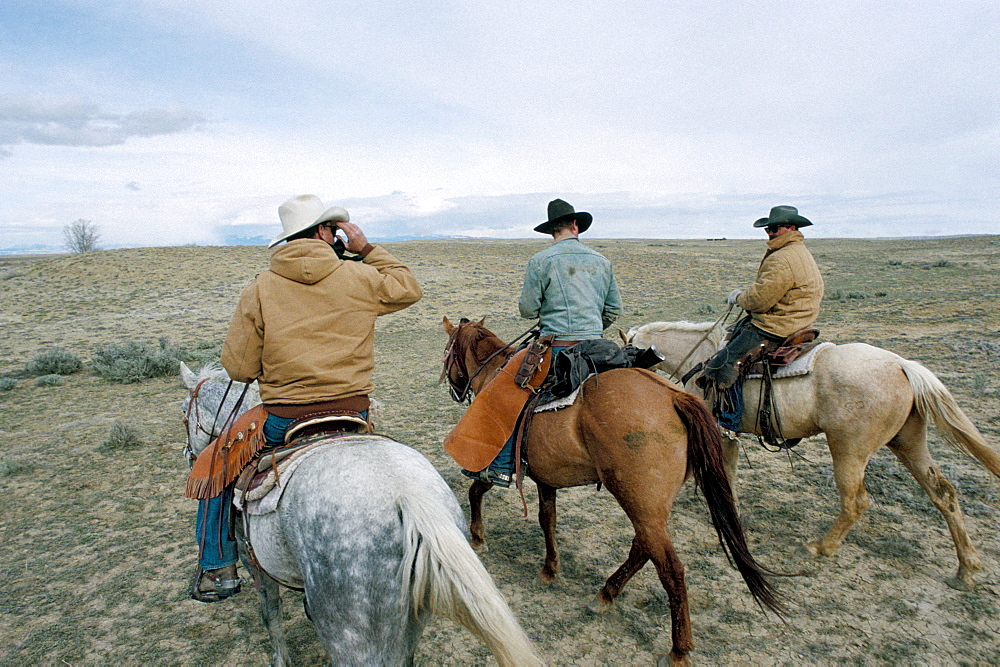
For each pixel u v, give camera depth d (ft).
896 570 15.48
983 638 12.84
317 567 8.12
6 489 24.04
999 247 146.51
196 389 13.94
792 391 16.11
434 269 114.93
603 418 12.08
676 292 92.48
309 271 9.70
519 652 7.21
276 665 11.97
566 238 14.96
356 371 10.22
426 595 7.88
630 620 13.99
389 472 8.45
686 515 19.39
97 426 33.32
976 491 19.63
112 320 76.28
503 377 14.08
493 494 21.70
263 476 9.45
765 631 13.44
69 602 15.88
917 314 55.67
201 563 10.37
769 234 17.19
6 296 92.94
